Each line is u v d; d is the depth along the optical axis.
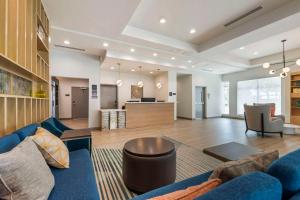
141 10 3.32
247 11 3.34
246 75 8.27
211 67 7.65
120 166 2.62
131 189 1.97
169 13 3.43
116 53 5.38
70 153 2.06
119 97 8.43
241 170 0.91
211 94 9.41
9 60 1.47
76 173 1.50
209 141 4.18
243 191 0.56
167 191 1.14
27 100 2.24
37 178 1.05
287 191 0.74
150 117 6.66
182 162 2.83
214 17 3.58
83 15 3.15
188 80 8.95
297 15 2.97
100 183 2.12
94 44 4.64
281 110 6.78
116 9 2.96
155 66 6.98
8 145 1.22
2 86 1.68
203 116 9.30
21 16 1.84
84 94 9.27
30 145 1.27
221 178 0.89
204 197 0.56
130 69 7.79
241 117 8.51
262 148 3.56
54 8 2.91
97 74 5.96
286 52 5.97
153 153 1.96
